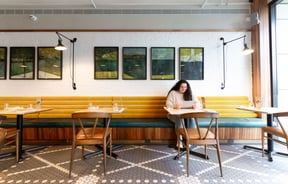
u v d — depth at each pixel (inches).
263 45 149.9
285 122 127.8
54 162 108.7
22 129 125.3
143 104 159.3
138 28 164.6
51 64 162.7
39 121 140.6
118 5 164.4
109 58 163.9
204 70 164.4
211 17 163.9
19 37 163.0
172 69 163.5
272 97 147.9
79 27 164.2
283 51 149.9
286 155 114.4
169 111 108.2
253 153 121.8
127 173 94.9
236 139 138.5
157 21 165.2
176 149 129.7
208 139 93.8
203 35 164.9
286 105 148.6
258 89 154.4
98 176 92.0
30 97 159.2
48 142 139.7
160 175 92.7
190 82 163.5
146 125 138.5
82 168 101.0
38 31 162.9
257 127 137.3
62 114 156.6
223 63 164.7
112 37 164.2
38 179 89.4
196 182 86.2
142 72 163.8
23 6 163.9
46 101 158.4
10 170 98.7
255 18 152.2
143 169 99.3
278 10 149.9
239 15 164.1
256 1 156.2
